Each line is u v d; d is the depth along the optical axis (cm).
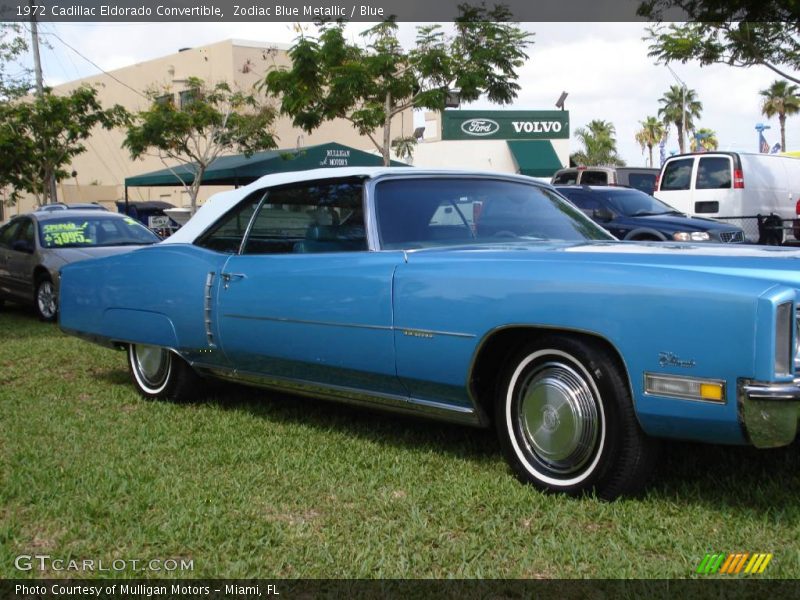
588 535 316
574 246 401
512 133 3606
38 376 663
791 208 1462
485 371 379
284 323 445
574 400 346
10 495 380
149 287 538
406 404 408
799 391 291
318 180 458
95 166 4016
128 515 348
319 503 361
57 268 1014
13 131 2430
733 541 305
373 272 405
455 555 304
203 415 523
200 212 533
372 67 1552
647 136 6400
